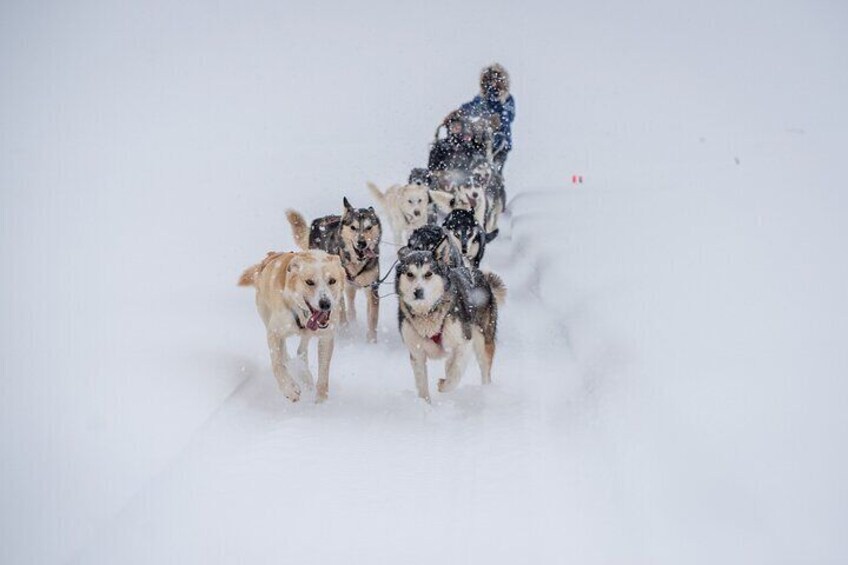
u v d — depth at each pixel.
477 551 3.31
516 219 9.94
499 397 4.91
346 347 6.12
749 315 5.19
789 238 6.98
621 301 5.79
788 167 10.98
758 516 3.27
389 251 8.63
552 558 3.23
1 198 12.71
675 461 3.72
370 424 4.65
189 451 4.20
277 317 4.96
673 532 3.29
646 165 13.92
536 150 17.23
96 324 6.17
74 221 10.81
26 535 3.47
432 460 4.13
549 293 6.73
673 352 4.74
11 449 4.20
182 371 5.20
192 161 16.06
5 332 6.01
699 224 7.93
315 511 3.64
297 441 4.36
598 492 3.65
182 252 8.79
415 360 5.06
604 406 4.38
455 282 5.04
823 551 3.03
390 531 3.48
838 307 5.21
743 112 24.14
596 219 8.91
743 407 4.03
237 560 3.28
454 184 8.69
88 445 4.28
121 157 17.25
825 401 4.02
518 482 3.82
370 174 13.04
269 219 10.30
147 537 3.42
